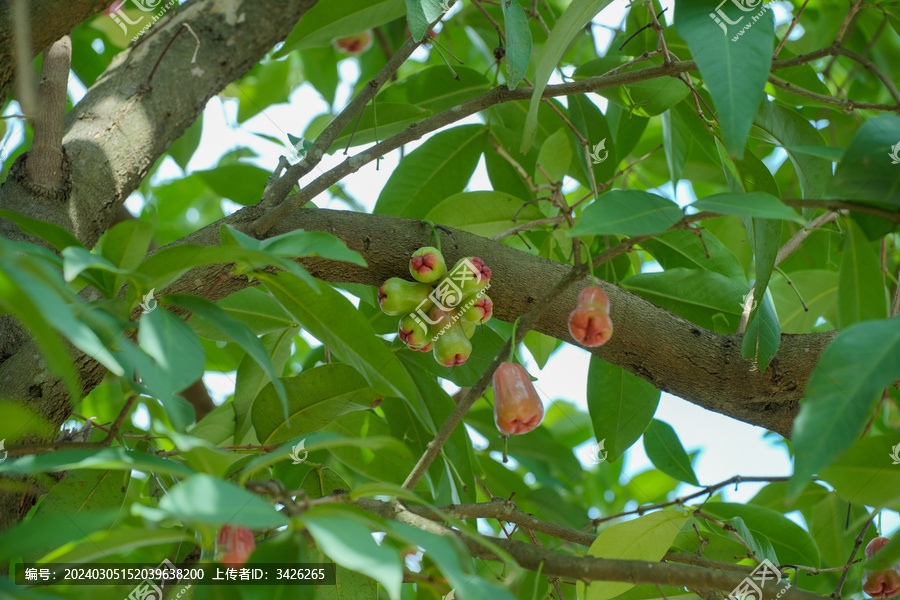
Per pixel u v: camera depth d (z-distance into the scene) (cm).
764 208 212
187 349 209
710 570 213
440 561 202
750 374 237
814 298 265
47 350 199
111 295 216
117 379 266
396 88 265
